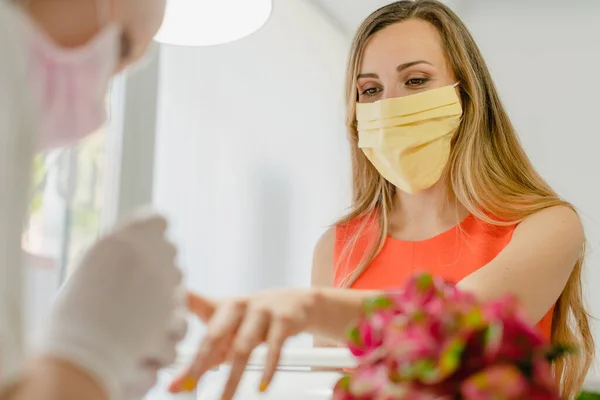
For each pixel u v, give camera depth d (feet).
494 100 5.44
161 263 2.06
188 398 3.30
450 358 1.70
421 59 5.10
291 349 3.26
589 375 5.85
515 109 8.53
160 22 2.46
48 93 2.09
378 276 5.49
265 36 7.87
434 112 5.04
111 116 5.88
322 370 3.25
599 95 8.28
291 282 7.93
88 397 1.76
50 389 1.74
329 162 8.79
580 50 8.41
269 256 7.61
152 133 6.08
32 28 1.94
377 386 1.85
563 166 8.27
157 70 6.15
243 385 3.29
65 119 2.16
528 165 5.41
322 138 8.73
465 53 5.25
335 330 2.82
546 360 1.85
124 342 1.89
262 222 7.57
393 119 5.05
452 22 5.32
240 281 7.20
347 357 3.19
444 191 5.38
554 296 4.45
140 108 6.01
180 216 6.58
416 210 5.51
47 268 5.16
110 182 5.80
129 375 1.90
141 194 5.96
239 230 7.25
